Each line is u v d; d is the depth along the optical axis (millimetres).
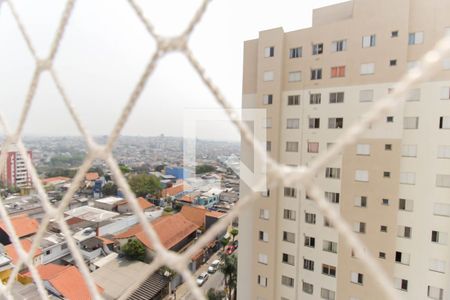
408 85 409
